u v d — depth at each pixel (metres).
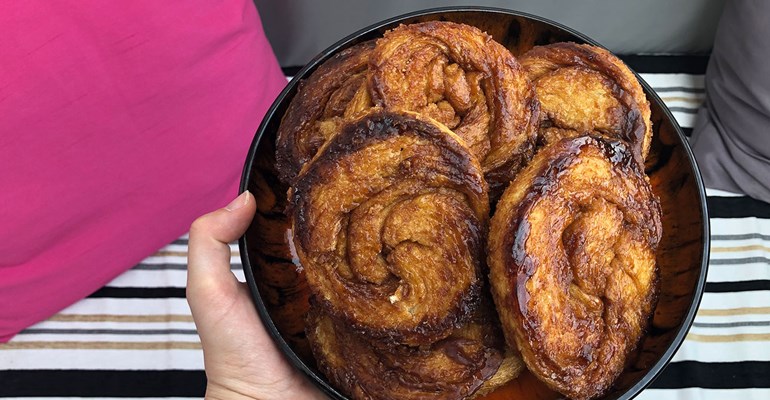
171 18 0.64
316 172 0.44
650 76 0.84
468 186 0.44
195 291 0.52
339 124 0.49
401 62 0.48
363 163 0.44
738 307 0.73
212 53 0.68
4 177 0.63
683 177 0.49
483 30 0.54
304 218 0.45
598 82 0.51
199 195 0.75
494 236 0.44
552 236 0.44
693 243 0.48
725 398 0.70
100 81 0.63
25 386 0.73
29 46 0.59
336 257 0.45
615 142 0.46
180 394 0.73
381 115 0.44
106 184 0.68
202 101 0.69
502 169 0.48
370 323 0.45
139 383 0.73
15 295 0.71
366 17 0.80
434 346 0.46
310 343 0.49
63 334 0.74
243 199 0.50
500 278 0.43
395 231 0.45
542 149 0.47
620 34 0.83
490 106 0.48
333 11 0.79
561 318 0.44
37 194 0.65
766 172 0.74
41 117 0.62
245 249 0.48
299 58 0.86
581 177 0.44
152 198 0.72
